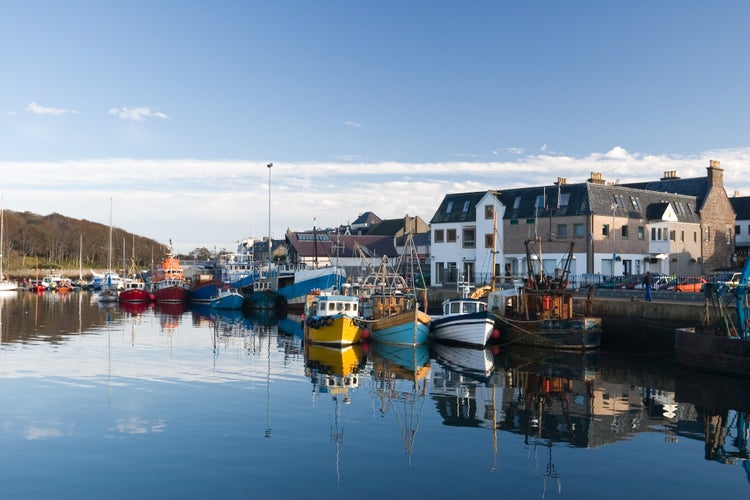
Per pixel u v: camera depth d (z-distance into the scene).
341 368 26.12
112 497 11.52
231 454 14.03
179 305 69.44
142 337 36.78
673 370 25.42
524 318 33.81
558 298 33.09
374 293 38.56
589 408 18.70
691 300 32.12
